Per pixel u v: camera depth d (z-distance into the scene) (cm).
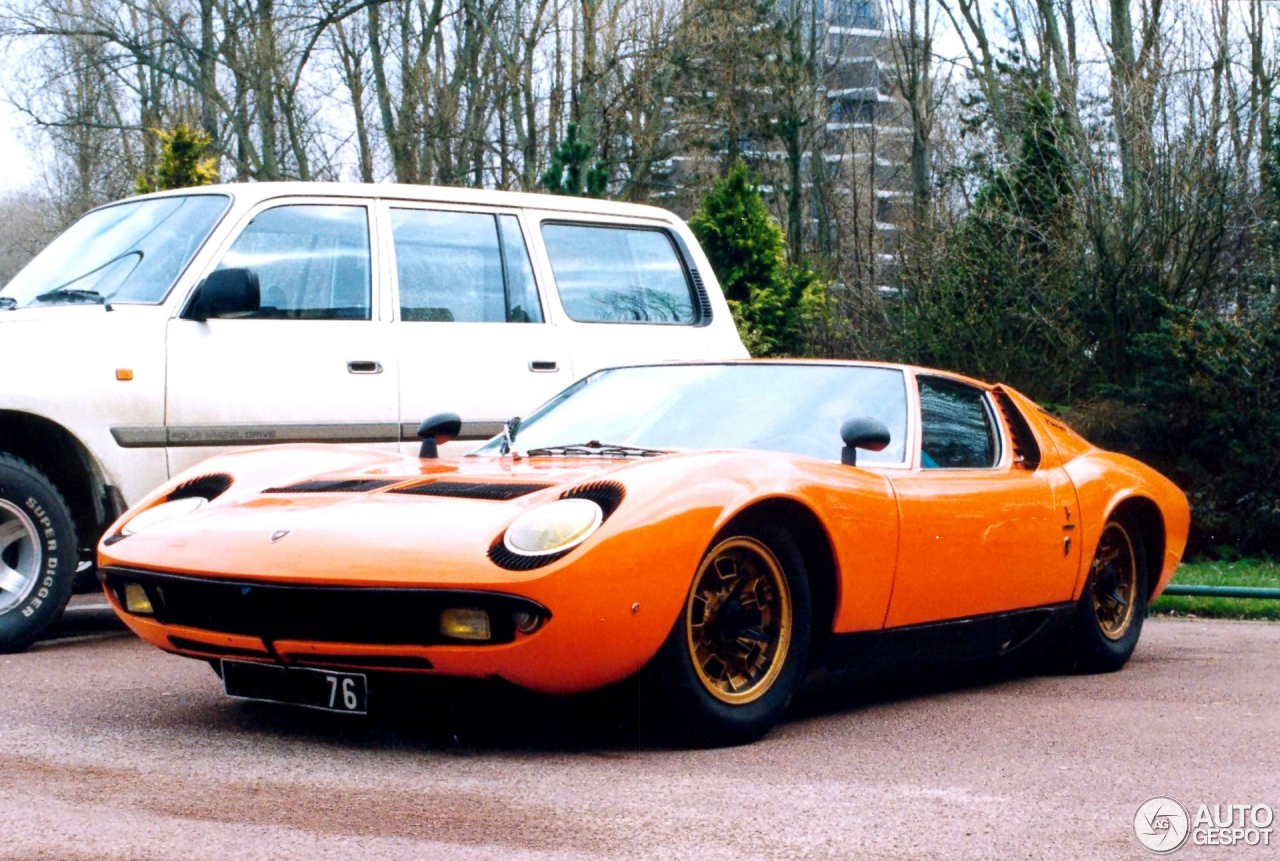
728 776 347
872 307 1755
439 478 405
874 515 418
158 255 595
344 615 350
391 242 629
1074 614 533
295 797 318
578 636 343
